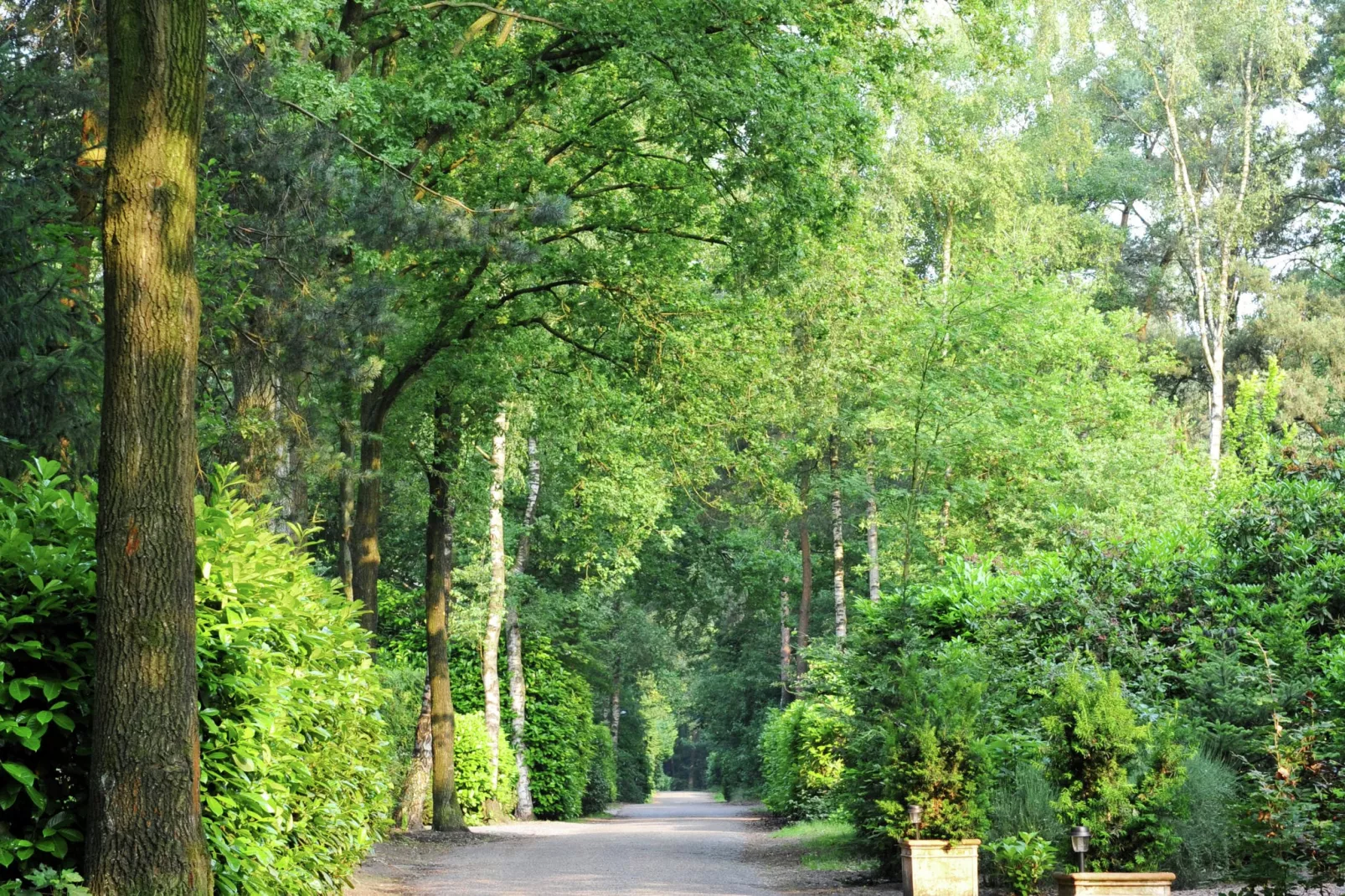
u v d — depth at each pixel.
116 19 6.23
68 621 6.02
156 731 5.79
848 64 17.19
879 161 16.48
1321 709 10.77
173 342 6.11
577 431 22.03
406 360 17.92
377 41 15.71
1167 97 38.09
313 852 8.51
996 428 20.80
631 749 54.84
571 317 18.36
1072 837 8.63
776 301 19.39
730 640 48.16
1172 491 25.50
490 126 17.50
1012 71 18.39
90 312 9.60
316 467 12.36
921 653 13.07
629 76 16.14
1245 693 11.91
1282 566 13.47
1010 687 12.55
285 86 11.82
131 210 6.12
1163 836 8.86
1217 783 10.55
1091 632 13.20
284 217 11.36
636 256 17.89
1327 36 42.62
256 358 11.85
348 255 13.08
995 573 16.94
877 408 21.98
